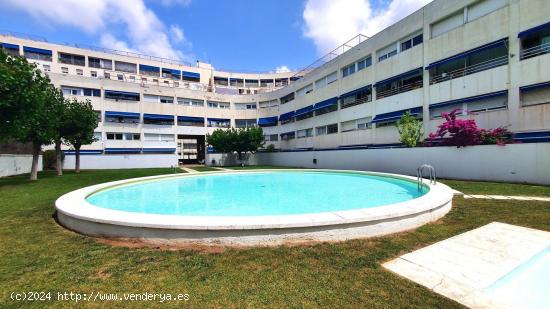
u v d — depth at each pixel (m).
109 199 10.06
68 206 6.06
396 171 18.11
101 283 3.22
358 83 25.92
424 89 19.39
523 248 4.09
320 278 3.25
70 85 32.22
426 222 5.51
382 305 2.69
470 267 3.49
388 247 4.19
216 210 8.09
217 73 54.78
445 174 14.95
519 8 14.37
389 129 22.67
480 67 16.19
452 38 17.66
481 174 13.34
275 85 56.97
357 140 26.06
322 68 31.52
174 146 38.50
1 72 10.03
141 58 46.03
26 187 12.45
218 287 3.09
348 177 16.59
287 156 33.03
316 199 9.73
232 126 42.72
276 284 3.13
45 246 4.49
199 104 41.25
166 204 9.10
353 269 3.47
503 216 5.94
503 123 14.91
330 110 30.25
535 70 13.73
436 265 3.55
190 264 3.69
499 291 2.96
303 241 4.41
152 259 3.88
